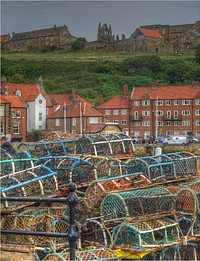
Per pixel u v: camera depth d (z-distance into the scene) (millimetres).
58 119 98062
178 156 30188
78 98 103312
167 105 104812
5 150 30859
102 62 169000
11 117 93812
